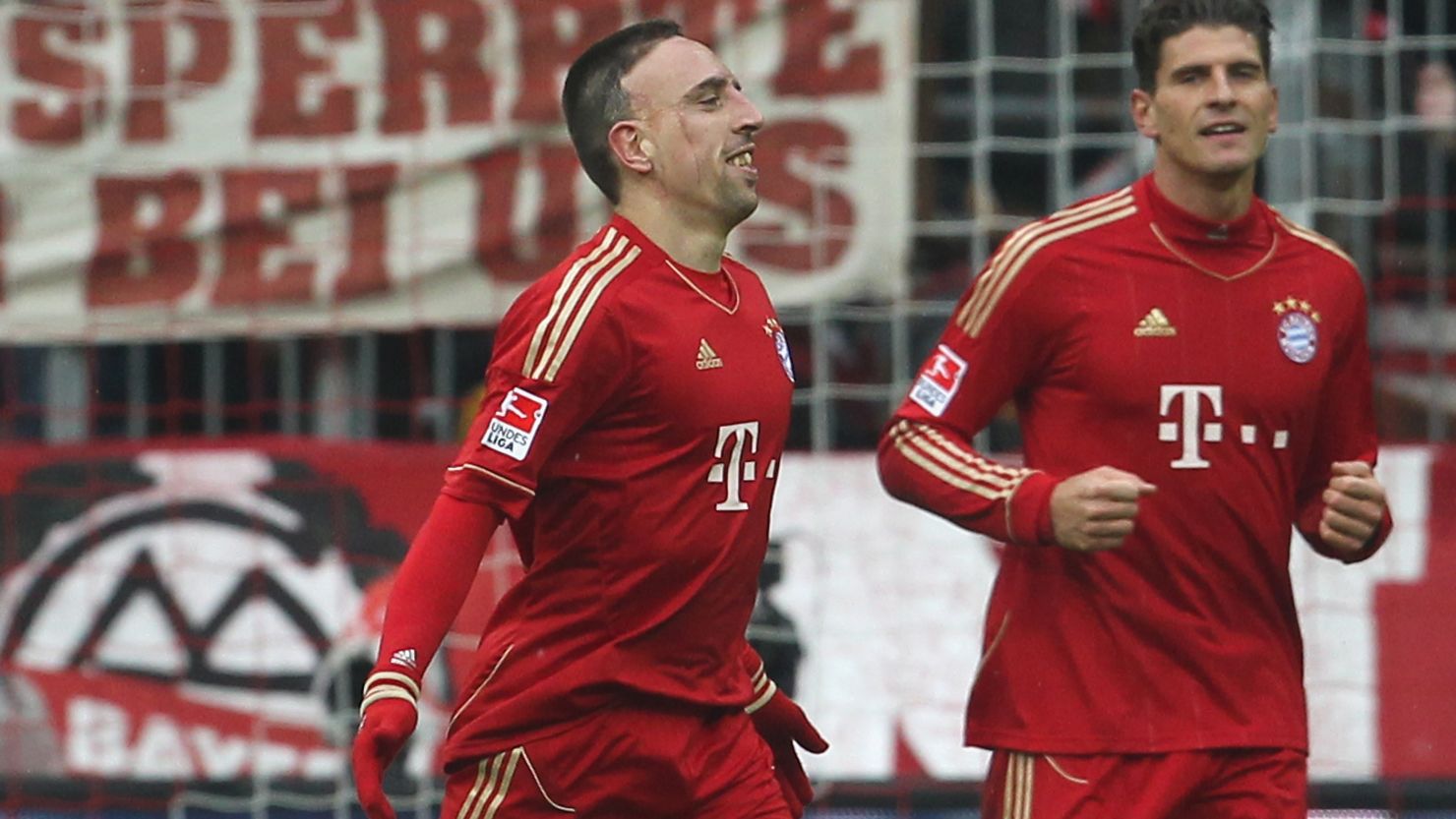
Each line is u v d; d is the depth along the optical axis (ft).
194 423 79.41
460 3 73.26
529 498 44.80
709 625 46.88
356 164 73.77
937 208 80.43
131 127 73.67
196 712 74.49
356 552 74.84
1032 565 51.24
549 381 44.45
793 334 79.82
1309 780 73.20
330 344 79.25
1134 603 49.93
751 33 73.05
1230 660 50.26
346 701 74.43
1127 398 49.98
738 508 46.52
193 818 75.05
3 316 73.92
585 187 73.61
